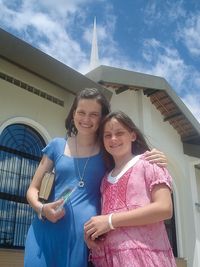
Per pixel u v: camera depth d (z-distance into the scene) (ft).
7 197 23.18
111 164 8.87
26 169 24.89
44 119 26.91
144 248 7.28
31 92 26.71
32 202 8.45
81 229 7.94
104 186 8.32
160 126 36.09
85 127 8.87
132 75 30.48
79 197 8.30
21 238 23.13
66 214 8.10
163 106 35.55
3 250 21.08
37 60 23.65
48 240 7.95
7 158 23.99
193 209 36.94
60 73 24.85
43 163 9.15
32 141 25.98
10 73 25.57
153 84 32.04
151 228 7.57
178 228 35.73
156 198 7.57
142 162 8.14
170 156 36.37
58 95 28.53
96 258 7.77
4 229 22.41
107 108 9.17
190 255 35.01
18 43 22.68
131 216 7.30
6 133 24.48
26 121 25.55
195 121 37.19
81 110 8.93
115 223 7.36
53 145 9.21
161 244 7.54
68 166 8.60
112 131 8.58
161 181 7.66
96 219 7.52
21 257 21.80
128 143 8.70
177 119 36.81
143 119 32.35
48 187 8.46
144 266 7.12
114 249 7.43
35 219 8.50
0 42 21.74
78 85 25.76
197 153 39.06
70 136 9.49
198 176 42.88
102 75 28.25
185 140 39.58
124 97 32.24
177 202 36.91
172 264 7.54
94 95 9.05
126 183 7.92
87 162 8.66
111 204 7.91
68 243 7.84
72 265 7.68
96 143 9.05
